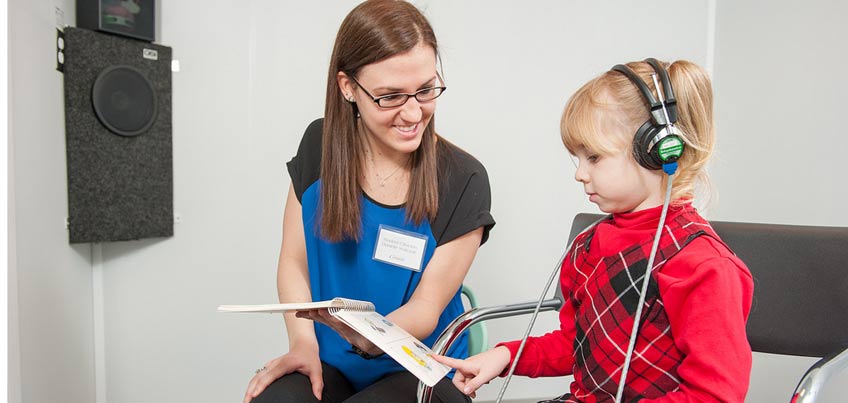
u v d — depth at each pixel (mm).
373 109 1048
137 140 1820
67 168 1703
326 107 1159
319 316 972
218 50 1960
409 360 824
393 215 1200
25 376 1365
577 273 984
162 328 1991
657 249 813
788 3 1806
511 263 2199
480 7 2094
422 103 1051
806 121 1711
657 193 841
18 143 1355
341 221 1158
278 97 2016
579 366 921
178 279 1989
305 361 1105
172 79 1919
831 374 788
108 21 1729
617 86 818
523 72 2143
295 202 1306
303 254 1310
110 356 1957
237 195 2012
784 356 1703
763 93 1899
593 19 2162
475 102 2121
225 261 2023
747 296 767
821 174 1647
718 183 2076
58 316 1611
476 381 945
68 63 1677
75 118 1700
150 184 1858
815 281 978
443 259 1186
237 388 2066
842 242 965
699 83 820
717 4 2189
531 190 2188
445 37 2080
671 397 749
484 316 1065
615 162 818
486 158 2148
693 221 826
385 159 1200
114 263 1942
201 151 1970
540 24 2139
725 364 713
